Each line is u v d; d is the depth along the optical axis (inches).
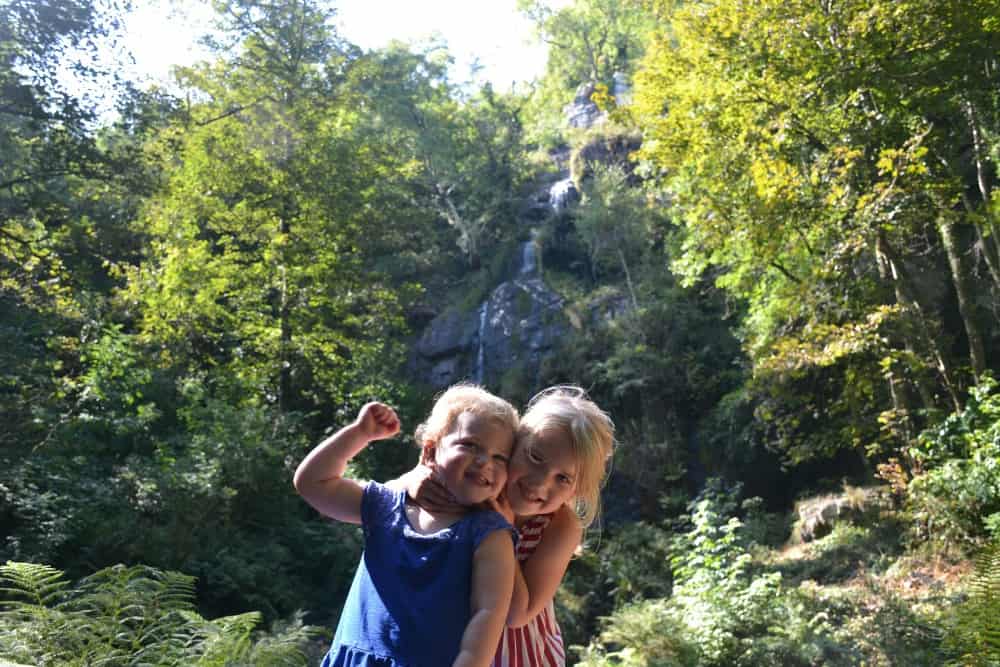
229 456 733.3
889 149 578.2
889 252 629.3
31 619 171.5
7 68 650.8
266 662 190.4
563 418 86.0
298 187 928.3
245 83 984.9
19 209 738.8
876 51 544.1
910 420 661.3
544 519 92.5
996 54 543.8
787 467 960.9
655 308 1147.3
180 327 887.7
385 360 1082.1
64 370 838.5
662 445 1023.6
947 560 577.9
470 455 80.1
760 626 488.4
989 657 301.0
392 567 77.7
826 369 810.8
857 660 438.3
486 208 1561.3
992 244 635.5
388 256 1401.3
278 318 934.4
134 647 170.6
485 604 73.9
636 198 1282.0
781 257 729.6
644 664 452.4
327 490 84.0
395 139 1528.1
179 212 915.4
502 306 1294.3
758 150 607.2
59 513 568.4
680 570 552.1
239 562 634.2
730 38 606.5
